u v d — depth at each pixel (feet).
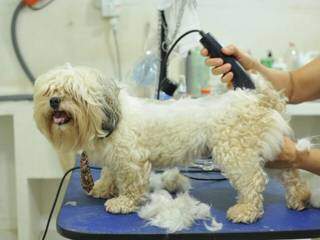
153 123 3.33
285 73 4.37
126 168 3.32
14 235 7.39
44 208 7.32
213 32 6.80
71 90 3.19
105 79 3.34
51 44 6.64
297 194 3.32
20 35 6.58
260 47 6.90
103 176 3.70
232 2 6.72
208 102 3.39
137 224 3.03
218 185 3.93
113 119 3.26
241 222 3.04
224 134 3.17
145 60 5.89
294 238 2.95
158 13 5.80
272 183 3.90
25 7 6.49
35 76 6.72
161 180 3.82
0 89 6.73
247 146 3.13
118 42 6.65
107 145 3.31
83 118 3.23
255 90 3.31
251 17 6.79
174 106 3.40
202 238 2.87
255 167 3.14
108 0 6.44
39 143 6.35
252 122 3.15
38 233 7.13
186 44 5.42
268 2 6.76
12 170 7.20
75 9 6.55
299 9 6.81
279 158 3.25
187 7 5.41
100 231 2.89
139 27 6.60
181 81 6.27
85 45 6.66
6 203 7.34
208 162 4.30
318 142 5.24
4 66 6.67
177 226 2.91
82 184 3.76
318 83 4.32
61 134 3.37
